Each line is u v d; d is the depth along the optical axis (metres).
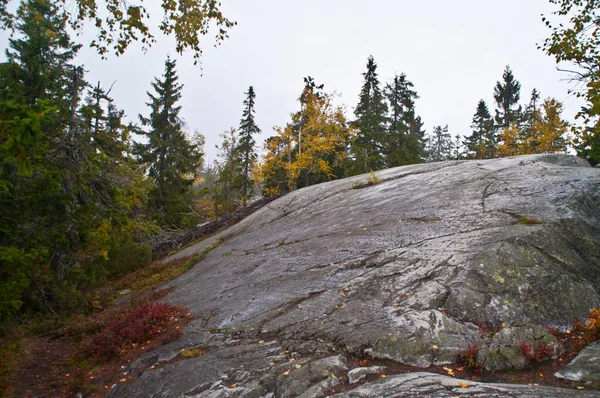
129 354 7.09
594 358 4.33
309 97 33.72
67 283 11.24
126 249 18.94
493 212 8.81
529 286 6.23
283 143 34.81
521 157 13.48
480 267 6.68
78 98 11.91
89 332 8.77
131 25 5.83
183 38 6.25
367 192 14.74
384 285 7.07
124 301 12.25
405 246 8.48
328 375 4.72
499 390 3.79
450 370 4.69
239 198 32.41
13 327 8.28
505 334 5.02
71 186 10.93
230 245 15.84
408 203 11.62
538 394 3.62
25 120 3.64
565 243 7.16
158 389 5.31
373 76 38.06
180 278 13.67
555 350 4.79
